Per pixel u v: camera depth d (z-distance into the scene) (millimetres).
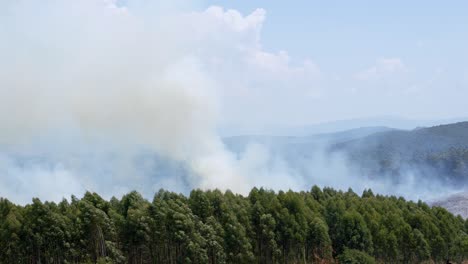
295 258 124625
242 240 115250
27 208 107812
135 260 108938
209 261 111875
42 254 103438
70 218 106812
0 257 101188
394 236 133000
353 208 139625
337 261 127250
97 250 106125
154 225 109188
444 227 141250
